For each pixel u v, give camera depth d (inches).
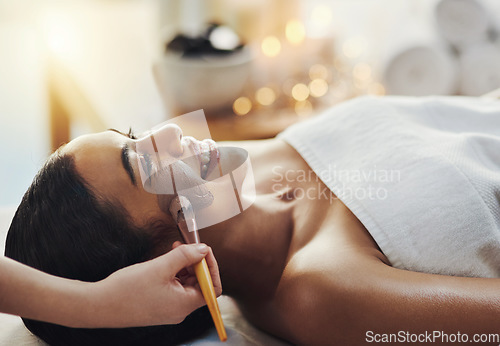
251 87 84.2
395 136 41.4
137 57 90.9
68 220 34.3
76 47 84.7
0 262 28.0
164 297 29.3
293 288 37.0
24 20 87.0
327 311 35.0
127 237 34.9
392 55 84.7
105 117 77.4
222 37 78.6
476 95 85.0
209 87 75.5
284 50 85.4
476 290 33.2
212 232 38.0
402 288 33.7
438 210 37.0
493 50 83.4
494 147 40.4
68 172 34.8
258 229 39.6
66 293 28.2
